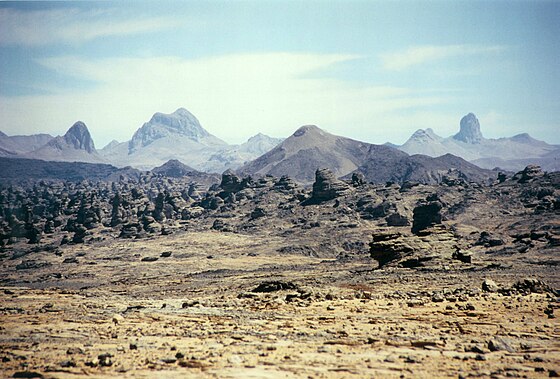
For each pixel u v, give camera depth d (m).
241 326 49.12
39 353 37.78
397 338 42.28
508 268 121.69
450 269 117.94
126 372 31.67
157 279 171.12
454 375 31.75
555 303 61.91
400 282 96.69
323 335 44.06
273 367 33.03
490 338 42.28
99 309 63.25
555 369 33.19
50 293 92.44
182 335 44.66
